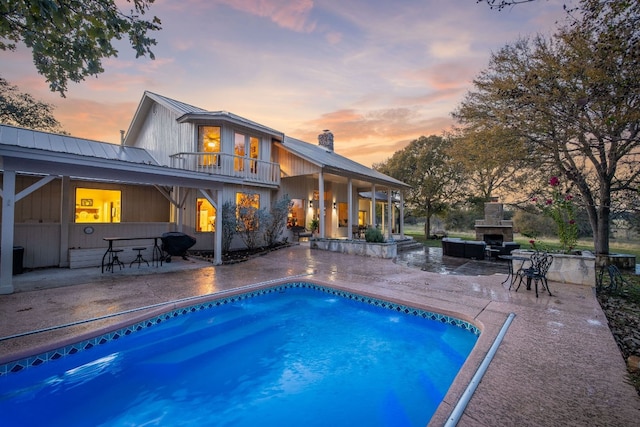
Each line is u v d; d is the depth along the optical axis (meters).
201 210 11.23
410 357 4.26
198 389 3.53
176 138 12.24
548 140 8.36
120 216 10.80
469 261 10.42
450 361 4.15
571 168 6.65
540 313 4.48
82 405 3.22
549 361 2.96
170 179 7.57
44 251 7.77
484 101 10.59
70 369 3.43
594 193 9.05
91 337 3.61
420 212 23.44
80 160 5.78
